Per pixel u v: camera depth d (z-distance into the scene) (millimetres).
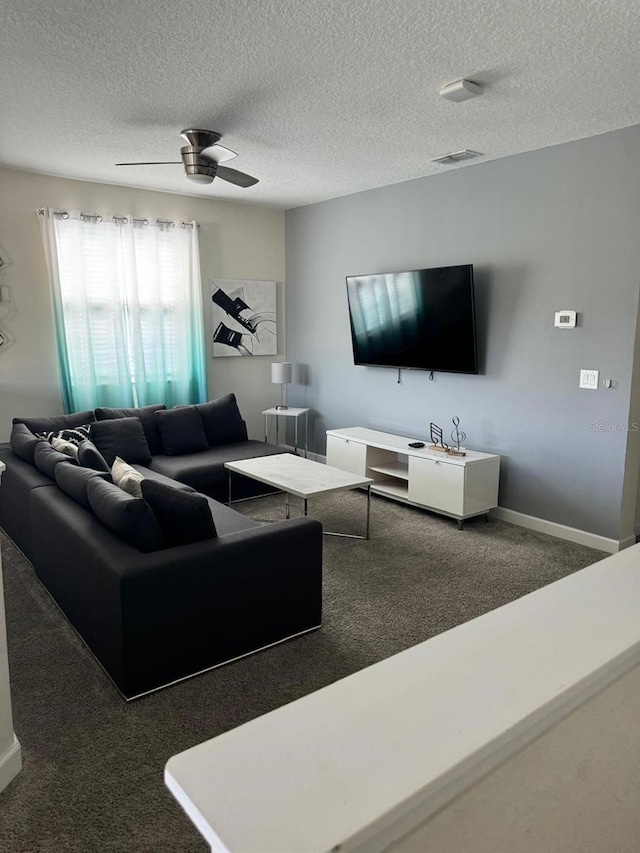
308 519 2877
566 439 4086
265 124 3570
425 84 2938
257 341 6395
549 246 4043
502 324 4406
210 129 3646
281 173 4781
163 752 2068
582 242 3855
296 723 672
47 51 2602
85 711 2283
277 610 2742
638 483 4094
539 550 3945
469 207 4543
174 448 5094
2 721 1891
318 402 6316
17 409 5027
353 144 3965
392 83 2926
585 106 3227
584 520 4043
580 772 850
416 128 3633
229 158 3715
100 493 2680
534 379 4238
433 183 4797
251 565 2613
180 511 2525
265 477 4023
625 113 3338
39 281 5000
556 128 3609
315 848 508
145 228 5430
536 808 785
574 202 3875
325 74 2832
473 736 648
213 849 525
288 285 6516
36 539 3287
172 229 5586
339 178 4945
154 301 5531
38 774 1956
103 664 2520
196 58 2666
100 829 1744
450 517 4613
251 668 2578
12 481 3805
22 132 3754
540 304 4137
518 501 4441
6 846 1684
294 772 594
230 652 2609
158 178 5004
